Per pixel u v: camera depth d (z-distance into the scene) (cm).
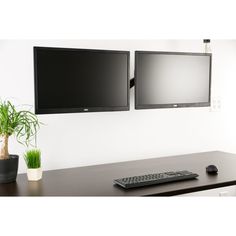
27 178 197
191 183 185
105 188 178
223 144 299
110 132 245
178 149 275
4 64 206
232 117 302
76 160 233
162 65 229
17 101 211
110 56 212
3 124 183
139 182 180
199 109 284
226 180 191
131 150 254
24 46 212
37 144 219
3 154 189
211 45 284
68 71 200
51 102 196
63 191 173
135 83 221
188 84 239
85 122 235
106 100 213
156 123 263
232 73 298
